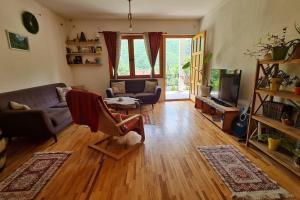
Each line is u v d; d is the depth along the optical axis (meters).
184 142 2.79
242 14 3.21
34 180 1.91
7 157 2.39
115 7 4.11
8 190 1.76
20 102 2.86
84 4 3.88
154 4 3.95
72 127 3.49
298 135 1.81
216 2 3.94
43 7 3.95
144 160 2.29
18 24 3.16
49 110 3.18
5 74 2.84
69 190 1.76
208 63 4.73
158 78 5.71
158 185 1.82
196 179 1.90
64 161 2.28
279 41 2.34
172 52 7.02
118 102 3.89
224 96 3.51
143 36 5.33
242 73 3.26
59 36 4.71
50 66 4.21
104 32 5.12
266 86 2.45
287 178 1.89
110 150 2.55
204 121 3.77
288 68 2.29
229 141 2.80
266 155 2.35
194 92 5.46
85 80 5.53
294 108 2.17
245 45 3.16
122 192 1.73
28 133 2.69
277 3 2.42
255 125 2.58
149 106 5.13
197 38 5.03
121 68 5.58
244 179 1.88
